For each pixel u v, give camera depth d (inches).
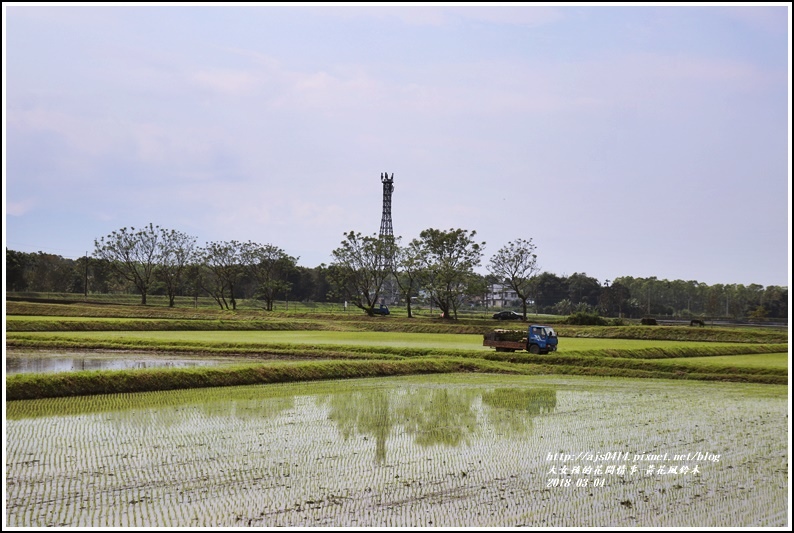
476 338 4121.6
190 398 1780.3
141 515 879.7
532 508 943.0
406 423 1486.2
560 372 2546.8
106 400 1724.9
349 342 3474.4
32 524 841.5
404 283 7253.9
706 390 2076.8
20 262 7401.6
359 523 871.7
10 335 3218.5
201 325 4471.0
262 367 2153.1
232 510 906.7
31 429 1354.6
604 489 1029.2
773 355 3225.9
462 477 1072.8
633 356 2952.8
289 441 1289.4
